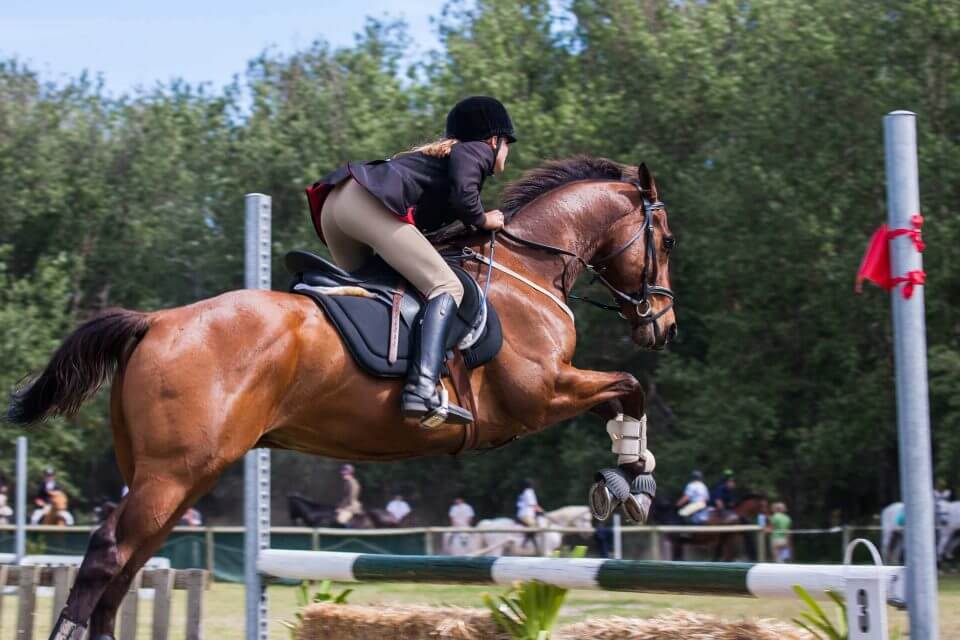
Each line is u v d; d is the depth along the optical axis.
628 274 5.27
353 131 24.02
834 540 15.41
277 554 5.50
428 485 26.27
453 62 23.25
